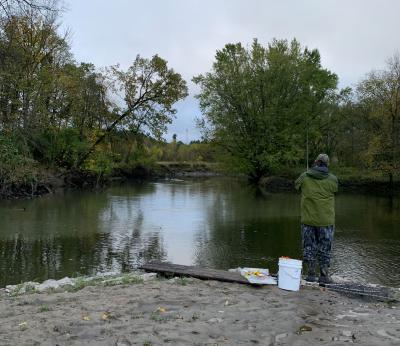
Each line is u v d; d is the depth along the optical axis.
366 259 14.41
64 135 40.66
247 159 45.44
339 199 33.94
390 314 6.39
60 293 7.47
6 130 28.30
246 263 13.74
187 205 27.80
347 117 49.31
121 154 56.69
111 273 10.88
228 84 44.09
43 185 34.59
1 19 15.60
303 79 44.62
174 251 15.23
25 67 30.06
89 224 20.25
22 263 13.24
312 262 8.12
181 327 5.44
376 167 40.88
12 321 5.66
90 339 5.00
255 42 44.69
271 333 5.35
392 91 40.34
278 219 22.25
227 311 6.17
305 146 49.66
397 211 26.25
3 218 21.58
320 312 6.34
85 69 44.66
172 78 42.19
